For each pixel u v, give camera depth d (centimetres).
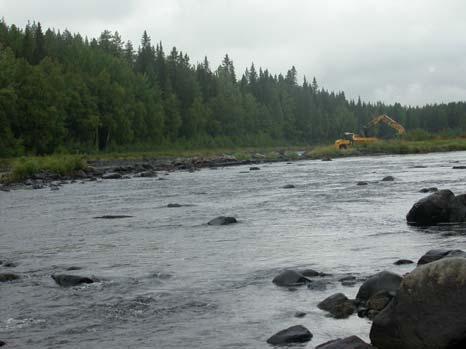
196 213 2019
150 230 1645
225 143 13412
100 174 4878
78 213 2153
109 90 10075
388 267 1033
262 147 14325
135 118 10819
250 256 1208
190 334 721
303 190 2778
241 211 2027
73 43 12369
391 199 2203
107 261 1213
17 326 775
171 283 995
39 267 1171
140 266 1148
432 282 633
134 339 710
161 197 2711
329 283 938
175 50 13625
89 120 9219
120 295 923
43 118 8206
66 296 926
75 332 744
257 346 666
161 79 12850
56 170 4656
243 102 15162
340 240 1357
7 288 988
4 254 1334
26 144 8131
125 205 2391
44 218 2027
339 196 2402
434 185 2698
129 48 14412
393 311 647
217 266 1119
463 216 1566
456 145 8094
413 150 7794
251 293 905
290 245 1319
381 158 6500
